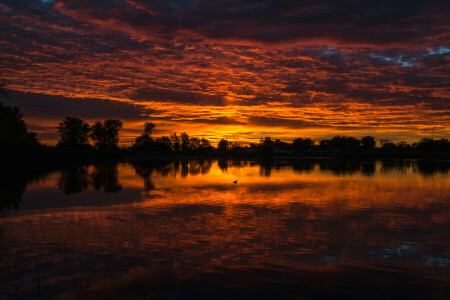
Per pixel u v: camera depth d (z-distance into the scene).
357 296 6.43
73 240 9.81
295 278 7.21
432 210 14.78
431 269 7.80
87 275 7.24
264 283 6.95
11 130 54.59
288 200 17.66
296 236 10.46
